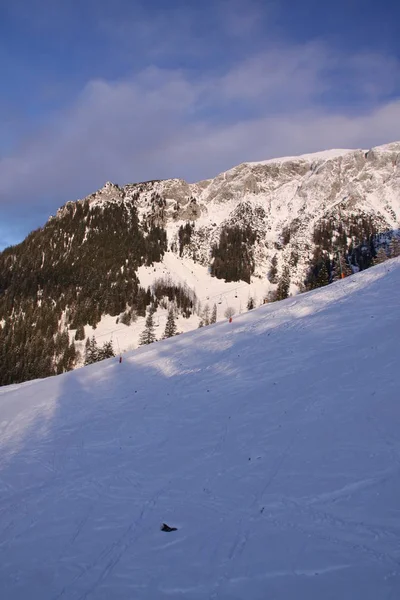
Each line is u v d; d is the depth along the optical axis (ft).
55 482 47.03
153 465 46.06
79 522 36.86
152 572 28.14
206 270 581.12
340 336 66.85
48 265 481.05
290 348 70.03
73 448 56.75
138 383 80.74
